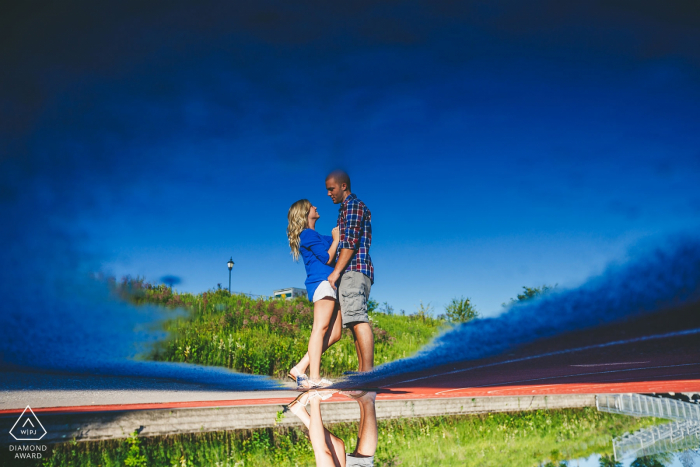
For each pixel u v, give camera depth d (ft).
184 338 24.72
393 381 11.97
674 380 10.46
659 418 7.72
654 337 12.50
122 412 6.88
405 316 48.06
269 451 6.26
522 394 9.77
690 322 12.03
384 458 5.73
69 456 6.01
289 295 50.11
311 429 7.46
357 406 9.01
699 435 6.22
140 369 17.74
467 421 8.58
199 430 7.36
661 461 5.20
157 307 32.73
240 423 7.67
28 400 9.11
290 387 12.30
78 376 15.19
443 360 13.52
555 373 12.34
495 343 14.58
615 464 5.01
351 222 10.28
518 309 14.48
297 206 11.02
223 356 22.04
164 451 6.30
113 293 30.45
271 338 27.55
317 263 10.48
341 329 11.06
